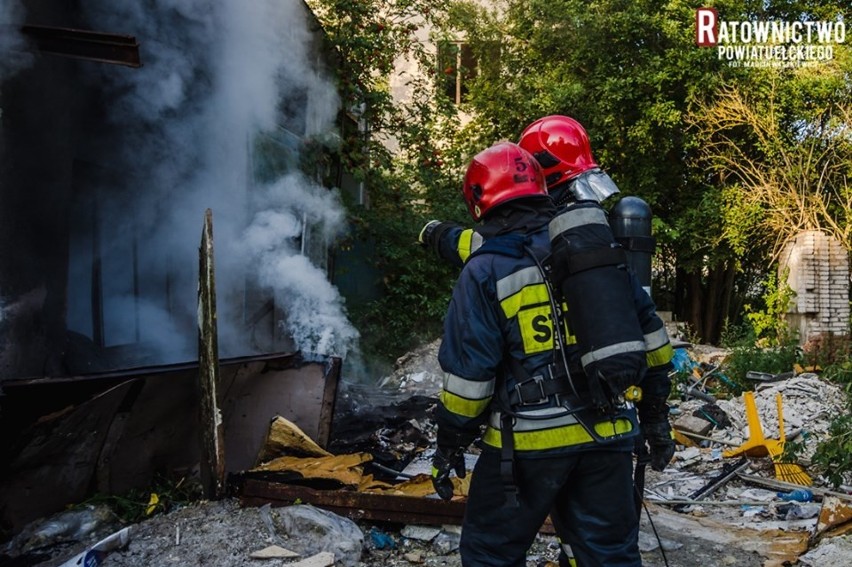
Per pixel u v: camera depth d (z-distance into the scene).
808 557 3.62
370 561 3.45
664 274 16.22
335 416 6.37
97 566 3.25
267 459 4.39
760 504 4.72
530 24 14.12
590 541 2.35
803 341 11.43
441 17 12.91
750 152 14.30
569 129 3.40
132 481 4.08
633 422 2.42
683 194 14.59
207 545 3.40
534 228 2.49
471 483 2.52
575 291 2.27
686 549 3.80
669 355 2.64
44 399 3.30
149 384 3.74
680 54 13.41
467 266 2.45
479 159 2.64
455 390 2.31
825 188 13.45
